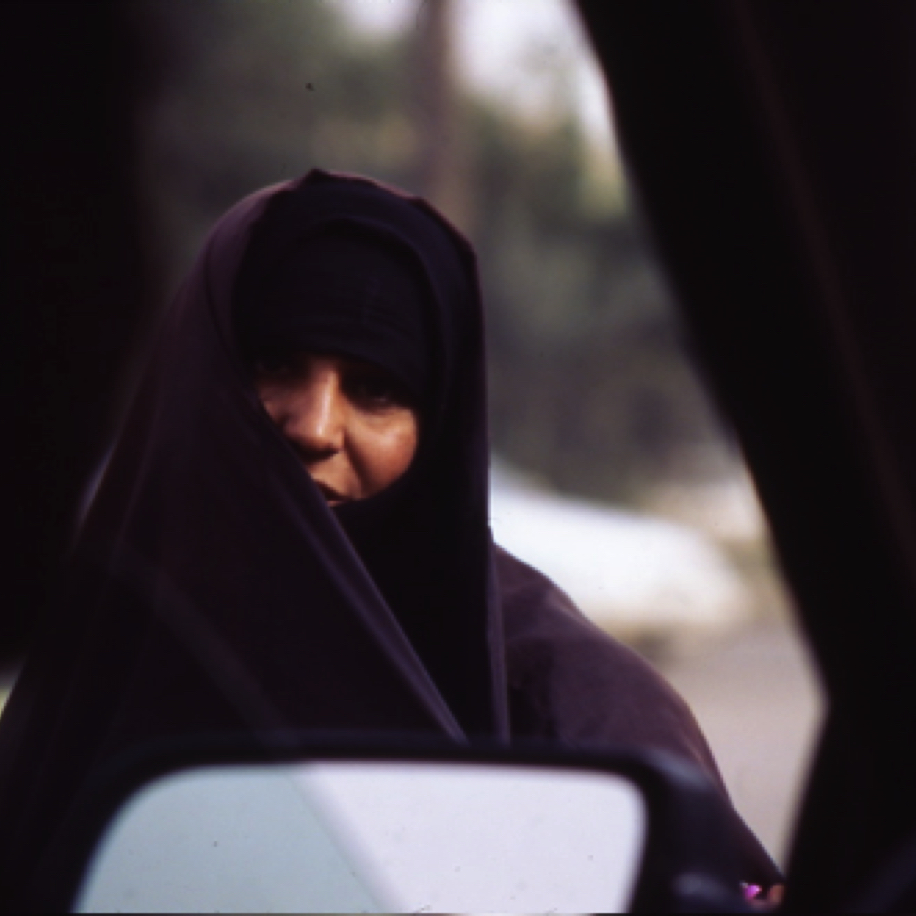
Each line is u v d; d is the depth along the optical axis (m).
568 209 29.23
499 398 30.19
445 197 26.64
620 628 17.84
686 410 30.08
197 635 2.80
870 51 2.41
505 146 27.62
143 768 1.77
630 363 30.08
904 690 2.46
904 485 2.46
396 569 3.19
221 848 1.80
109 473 3.02
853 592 2.49
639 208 2.55
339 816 1.86
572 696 3.12
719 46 2.43
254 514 2.88
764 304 2.50
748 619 20.39
